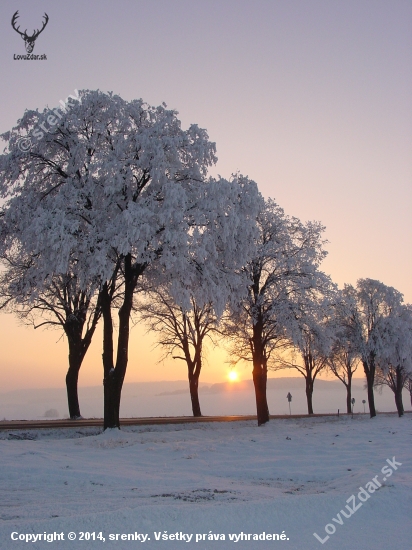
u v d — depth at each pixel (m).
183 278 21.77
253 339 30.17
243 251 23.33
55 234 19.25
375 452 16.34
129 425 27.61
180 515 7.55
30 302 22.36
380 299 41.69
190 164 23.31
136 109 22.94
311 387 51.94
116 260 22.64
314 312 28.59
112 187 20.42
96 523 7.11
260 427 27.56
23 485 11.06
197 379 42.78
